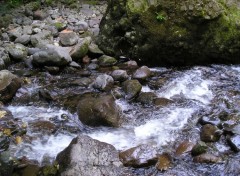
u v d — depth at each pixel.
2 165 3.93
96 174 3.72
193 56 6.27
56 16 7.52
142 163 3.99
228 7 6.34
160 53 6.22
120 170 3.86
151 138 4.52
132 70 6.08
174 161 4.14
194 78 5.95
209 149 4.27
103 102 4.73
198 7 6.00
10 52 6.11
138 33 6.16
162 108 5.11
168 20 6.07
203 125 4.68
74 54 6.17
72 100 5.25
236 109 5.08
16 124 4.68
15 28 6.94
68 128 4.68
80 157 3.84
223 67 6.33
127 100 5.27
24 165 3.98
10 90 5.23
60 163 3.89
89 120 4.69
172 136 4.55
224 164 4.05
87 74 5.89
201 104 5.23
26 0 7.98
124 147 4.33
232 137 4.36
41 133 4.57
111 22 6.42
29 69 5.98
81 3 8.20
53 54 5.87
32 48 6.32
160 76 5.98
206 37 6.15
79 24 7.16
